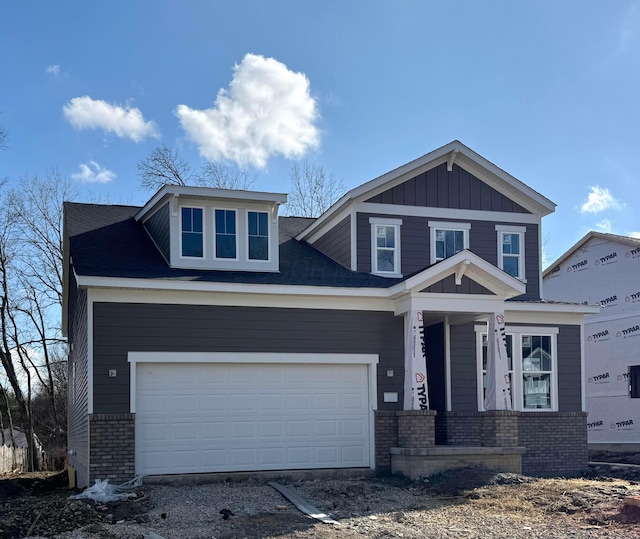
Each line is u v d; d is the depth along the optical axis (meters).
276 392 17.00
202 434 16.31
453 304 17.22
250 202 18.52
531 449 19.44
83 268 16.33
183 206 18.00
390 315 17.94
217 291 16.48
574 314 20.39
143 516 12.52
